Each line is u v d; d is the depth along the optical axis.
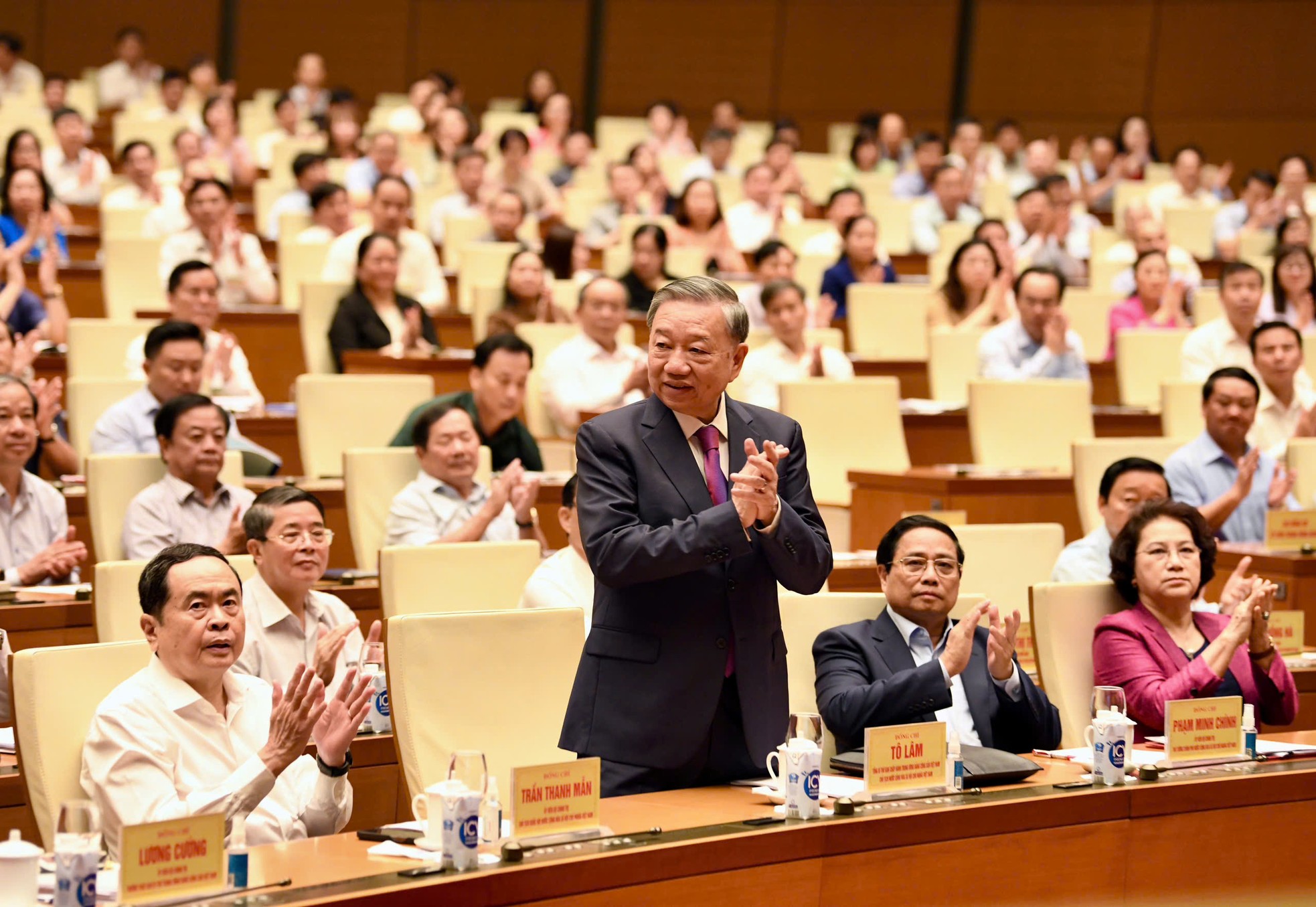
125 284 36.66
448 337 36.09
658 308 11.80
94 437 24.47
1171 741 13.94
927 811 11.97
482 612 14.41
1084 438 27.94
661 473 11.84
